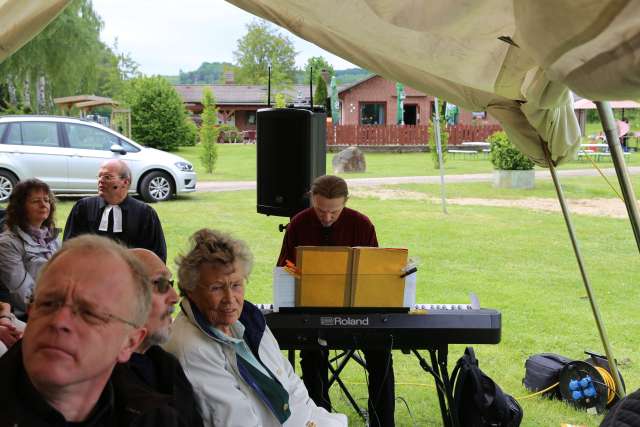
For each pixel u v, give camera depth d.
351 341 3.74
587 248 10.66
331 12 3.02
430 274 8.88
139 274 1.94
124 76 50.53
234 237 2.91
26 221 4.34
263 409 2.84
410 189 17.56
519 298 7.75
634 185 18.39
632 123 39.59
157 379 2.43
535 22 2.28
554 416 4.66
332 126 33.06
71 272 1.84
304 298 3.69
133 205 5.06
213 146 21.72
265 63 68.44
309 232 4.40
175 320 2.85
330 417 3.21
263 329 3.08
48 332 1.78
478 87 3.66
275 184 5.53
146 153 14.54
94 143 14.17
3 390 1.80
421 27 2.64
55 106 31.41
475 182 19.25
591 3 2.09
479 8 2.55
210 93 21.75
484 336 3.77
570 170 22.75
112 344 1.84
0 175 13.44
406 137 33.19
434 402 4.97
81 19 31.20
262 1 3.79
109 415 1.97
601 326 4.30
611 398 4.65
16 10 3.38
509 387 5.20
